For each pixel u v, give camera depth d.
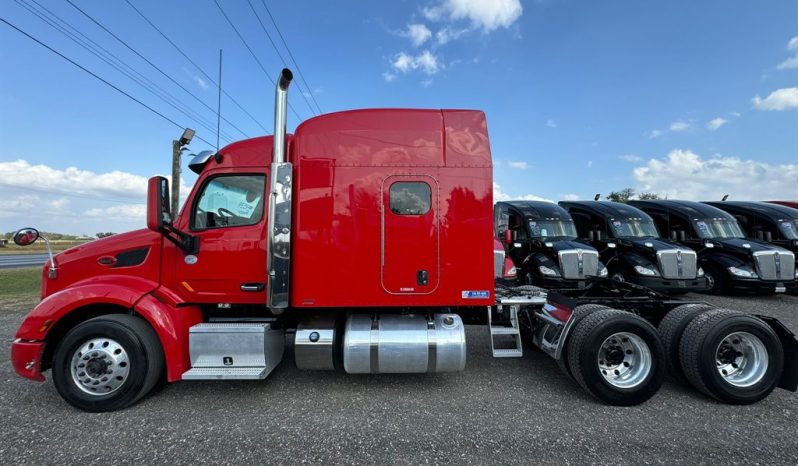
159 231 3.56
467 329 6.38
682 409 3.48
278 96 3.60
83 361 3.40
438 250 3.71
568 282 9.01
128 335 3.39
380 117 3.78
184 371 3.58
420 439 2.96
